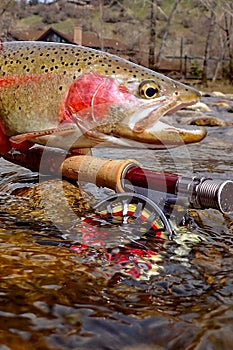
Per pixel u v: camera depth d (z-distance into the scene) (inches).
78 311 7.8
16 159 16.7
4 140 16.9
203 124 46.4
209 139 35.6
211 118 46.6
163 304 8.3
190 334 7.3
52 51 16.5
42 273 9.2
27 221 12.5
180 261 10.2
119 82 15.5
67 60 16.1
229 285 9.1
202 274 9.6
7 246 10.4
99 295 8.5
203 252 10.8
